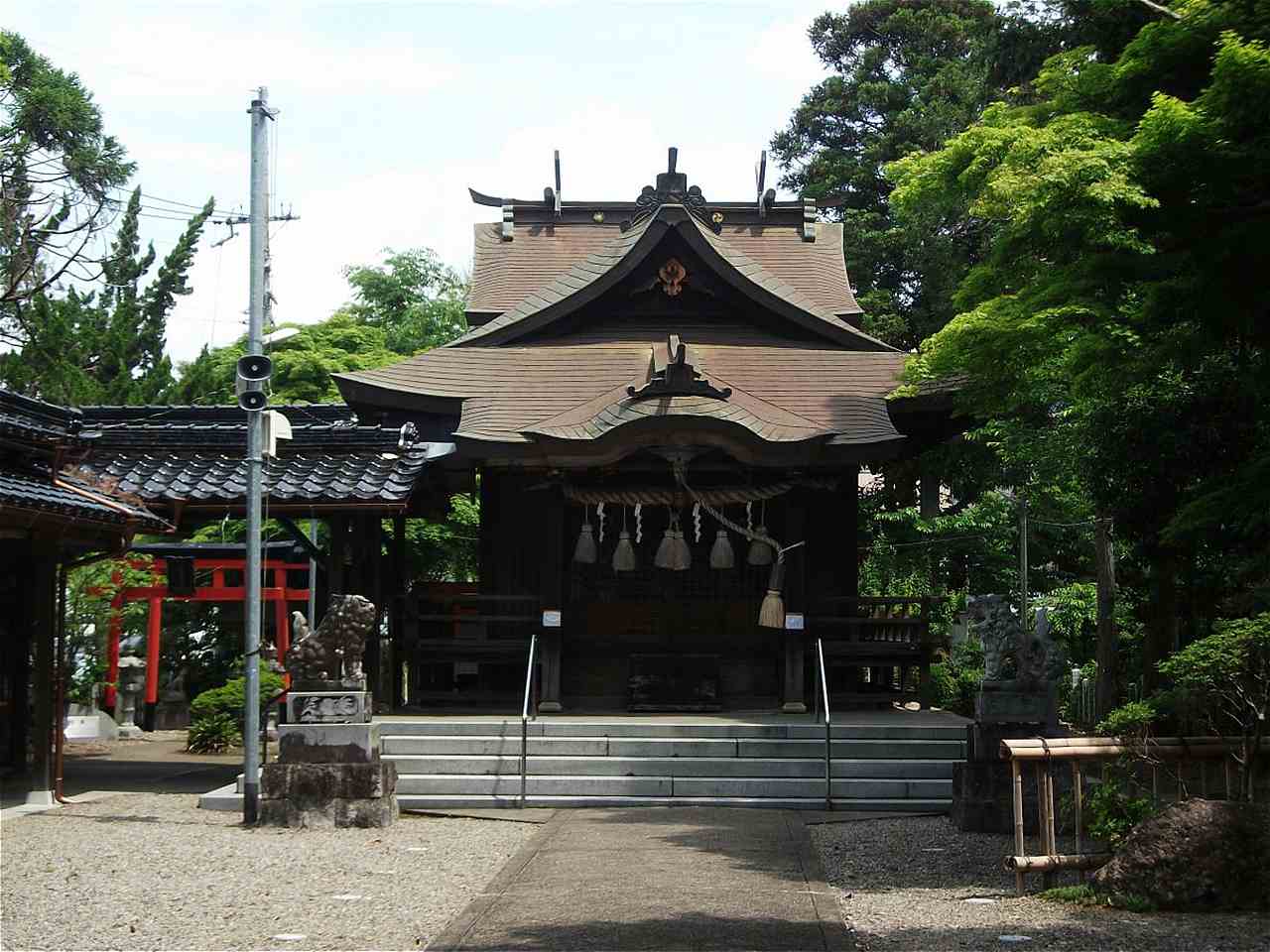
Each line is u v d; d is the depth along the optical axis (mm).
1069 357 13586
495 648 19594
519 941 8133
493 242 26812
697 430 18594
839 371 21578
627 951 7836
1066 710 29062
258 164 14141
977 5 40594
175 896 9773
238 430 19188
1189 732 12656
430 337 45469
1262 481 12039
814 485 19422
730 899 9430
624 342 22266
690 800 15383
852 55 42531
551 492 19531
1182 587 19844
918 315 36688
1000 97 34531
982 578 33844
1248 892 9031
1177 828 9242
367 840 12820
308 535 31266
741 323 22625
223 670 28609
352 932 8570
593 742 16375
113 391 30266
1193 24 12297
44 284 34031
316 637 14055
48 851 11875
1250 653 9750
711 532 20781
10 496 13742
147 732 26531
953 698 26312
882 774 15797
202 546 25703
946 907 9344
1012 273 13562
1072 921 8711
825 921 8625
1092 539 31766
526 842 12625
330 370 38938
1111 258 12094
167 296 33656
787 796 15508
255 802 13867
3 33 33719
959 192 13523
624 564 19438
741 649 20391
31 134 35062
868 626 20672
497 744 16391
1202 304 11945
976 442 31719
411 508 22156
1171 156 11172
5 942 8328
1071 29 22391
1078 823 10203
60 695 15883
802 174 41781
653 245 21375
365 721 13977
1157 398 15711
